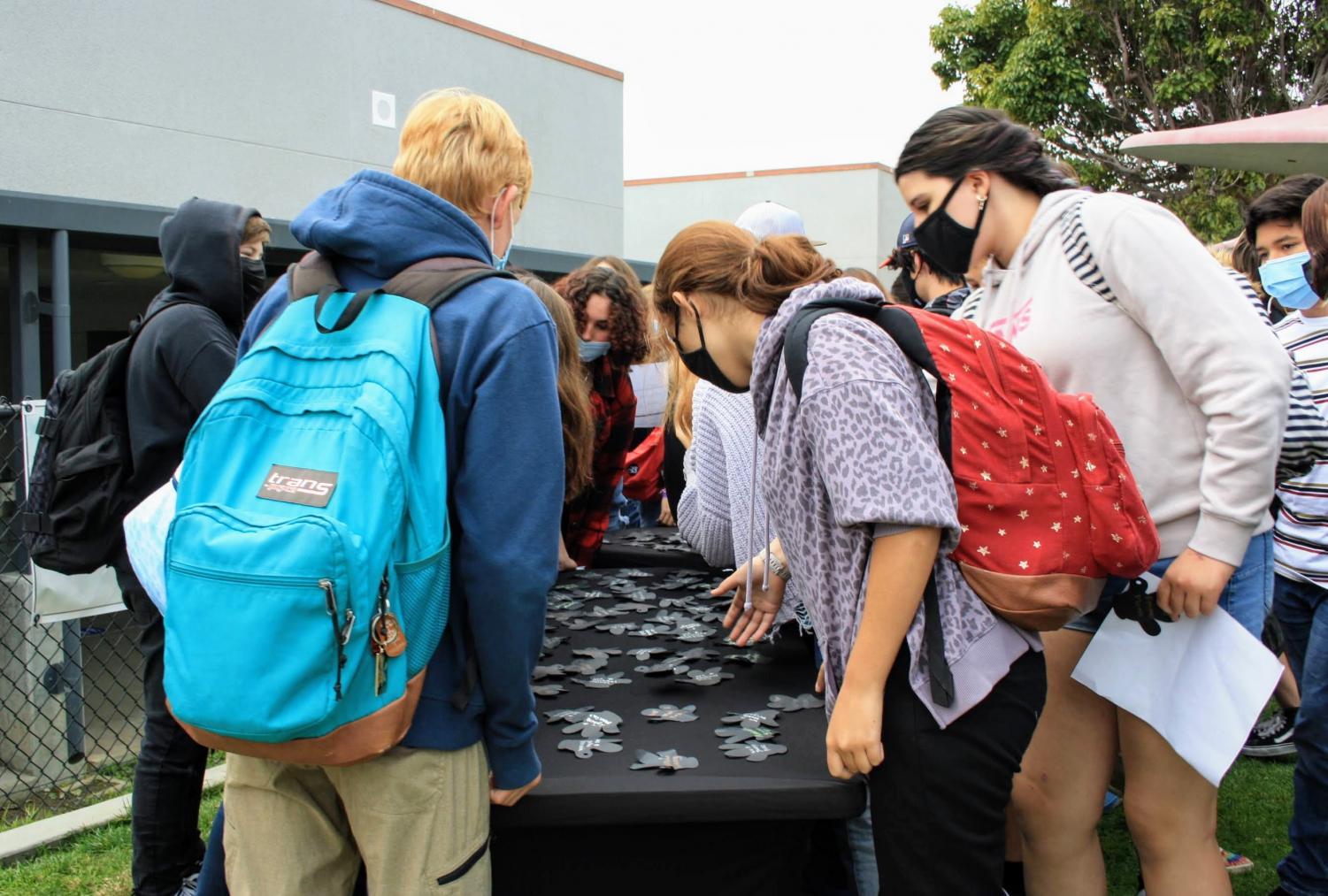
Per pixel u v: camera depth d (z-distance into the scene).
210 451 1.24
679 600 2.44
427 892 1.29
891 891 1.36
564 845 1.51
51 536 2.22
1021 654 1.37
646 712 1.67
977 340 1.36
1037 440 1.33
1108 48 13.92
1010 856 2.07
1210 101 13.52
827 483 1.30
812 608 1.45
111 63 6.53
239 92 7.30
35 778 3.68
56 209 4.75
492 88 9.50
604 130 10.88
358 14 8.13
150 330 2.21
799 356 1.35
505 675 1.29
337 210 1.36
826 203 22.44
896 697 1.34
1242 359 1.48
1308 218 2.27
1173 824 1.72
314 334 1.30
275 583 1.10
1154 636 1.63
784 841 1.51
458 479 1.28
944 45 15.34
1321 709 2.05
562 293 2.81
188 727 1.17
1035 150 1.68
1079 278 1.63
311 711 1.11
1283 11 12.95
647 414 3.94
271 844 1.35
